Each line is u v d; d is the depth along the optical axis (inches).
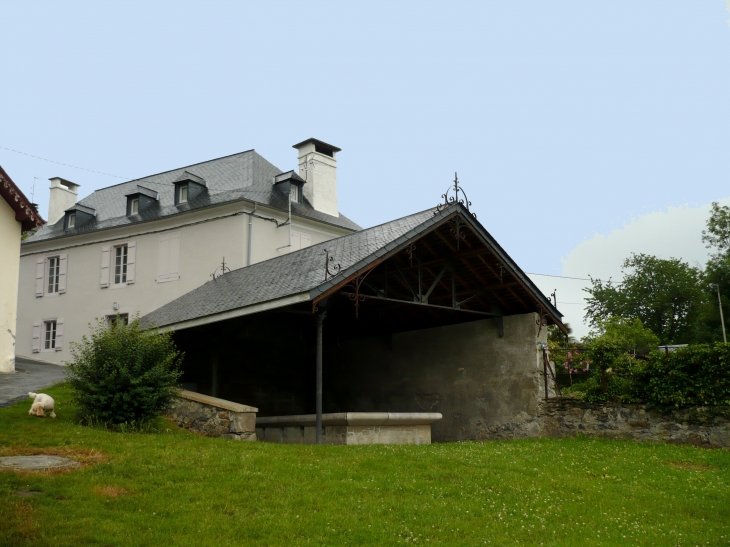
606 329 1048.8
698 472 423.2
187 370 665.0
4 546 238.5
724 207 1700.3
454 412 647.1
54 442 384.8
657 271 1967.3
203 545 256.5
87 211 1204.5
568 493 362.9
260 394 724.0
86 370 466.3
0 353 721.6
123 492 307.1
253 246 990.4
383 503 317.4
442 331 673.6
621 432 538.0
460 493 343.0
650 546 291.1
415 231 514.0
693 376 508.4
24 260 1236.5
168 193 1155.3
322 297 467.2
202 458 368.2
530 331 603.8
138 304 1072.2
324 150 1177.4
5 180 725.3
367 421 498.9
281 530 276.5
